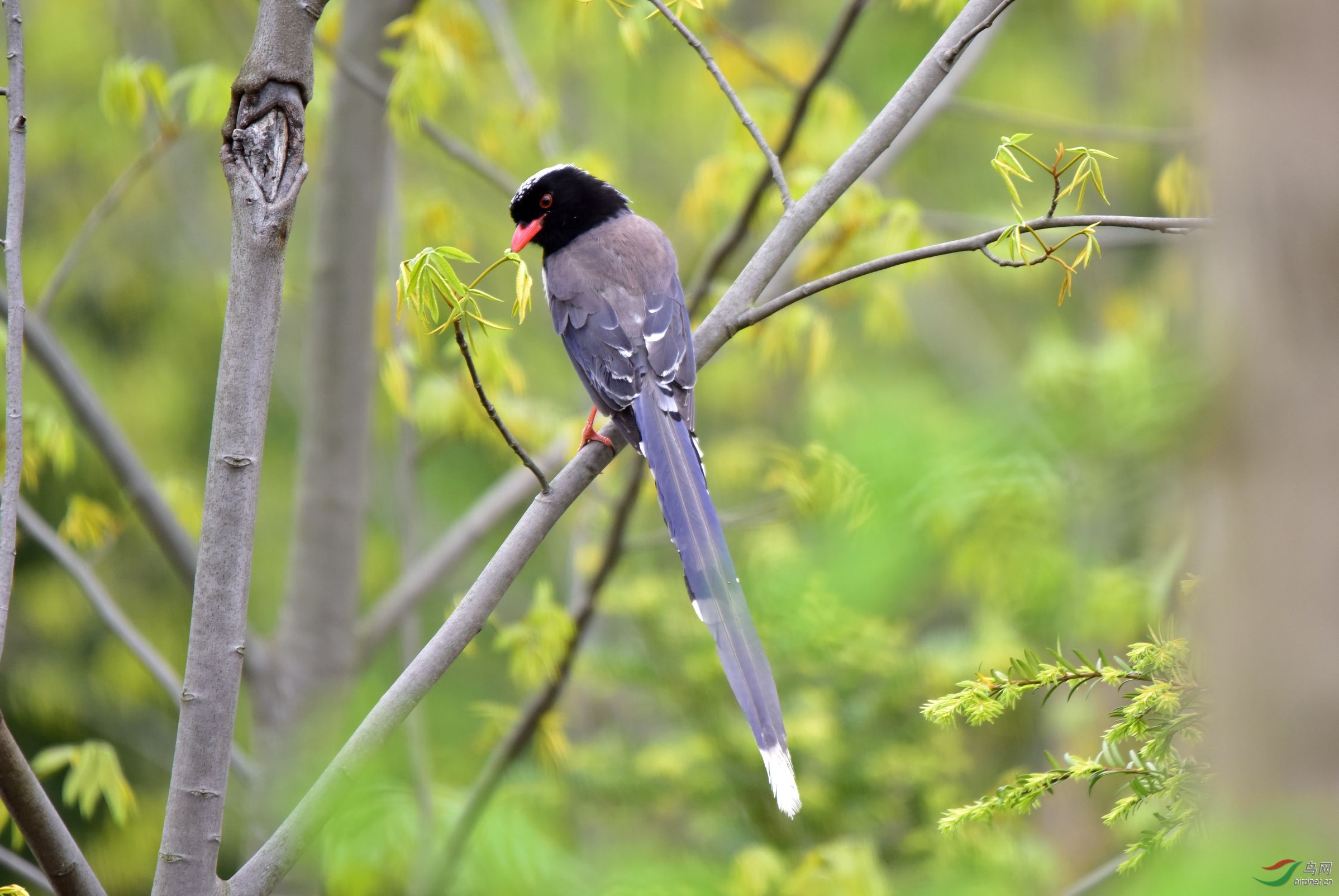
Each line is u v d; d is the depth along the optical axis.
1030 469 5.14
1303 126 4.34
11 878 14.57
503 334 12.16
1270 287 4.39
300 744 11.12
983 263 19.28
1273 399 4.36
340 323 11.80
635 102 22.06
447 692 14.23
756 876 8.96
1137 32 19.39
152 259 20.39
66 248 19.94
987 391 6.54
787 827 10.32
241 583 5.62
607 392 9.36
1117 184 20.34
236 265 5.69
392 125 11.26
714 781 10.45
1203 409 4.62
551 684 10.34
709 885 7.29
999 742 12.20
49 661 19.64
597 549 12.57
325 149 11.75
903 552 5.39
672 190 22.02
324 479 11.80
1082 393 5.25
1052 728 13.25
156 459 19.62
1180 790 5.35
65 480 19.14
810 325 12.02
